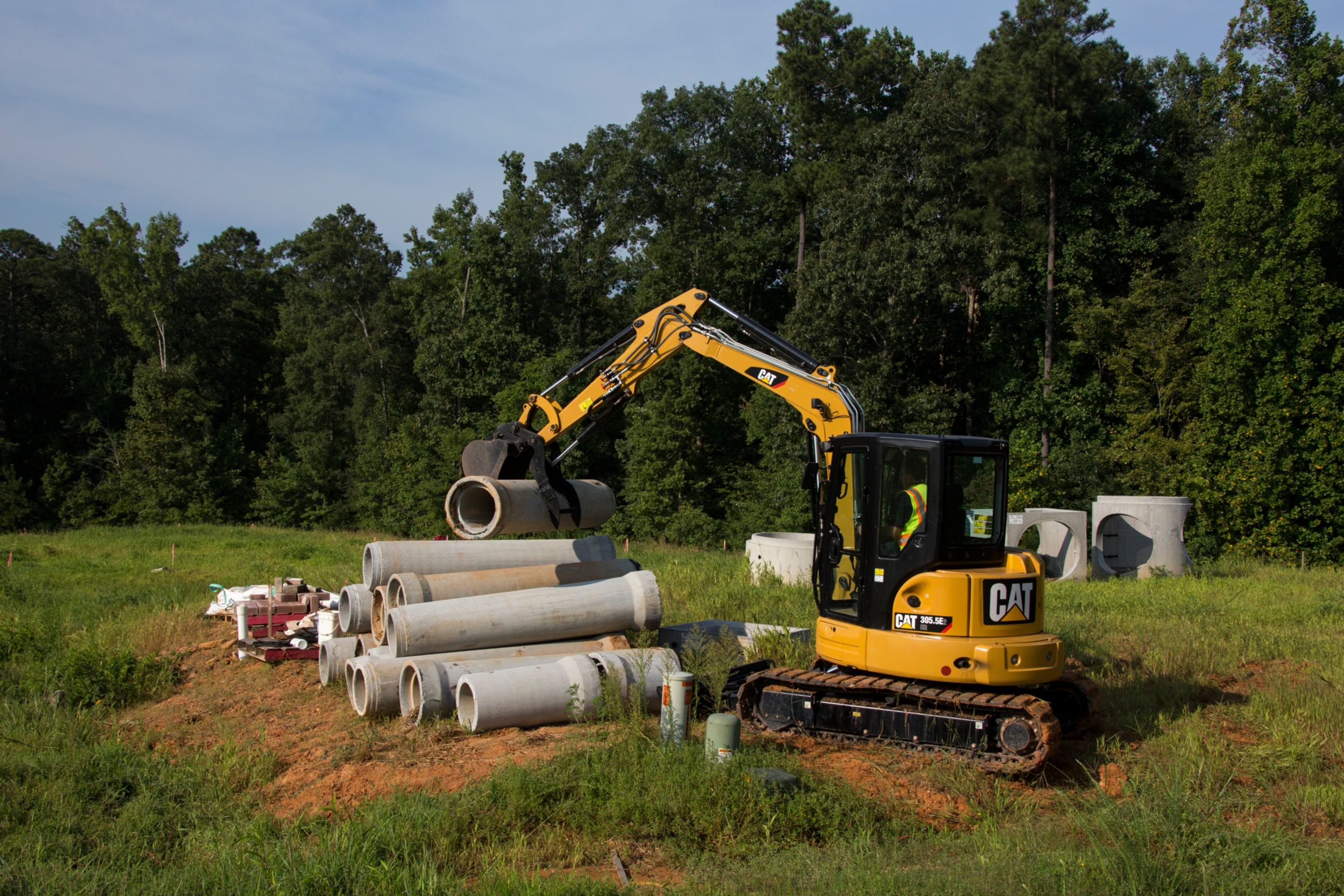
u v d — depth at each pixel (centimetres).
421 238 5528
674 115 4738
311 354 5694
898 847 613
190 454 4956
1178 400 3306
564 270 5147
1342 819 677
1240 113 2989
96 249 5253
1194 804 652
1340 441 2797
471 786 716
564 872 583
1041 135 3434
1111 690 1020
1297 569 2502
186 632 1411
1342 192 2998
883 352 3303
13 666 1222
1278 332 2881
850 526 898
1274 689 1000
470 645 984
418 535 4466
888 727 834
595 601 1032
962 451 841
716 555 2622
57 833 698
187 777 807
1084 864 548
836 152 4147
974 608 806
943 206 3616
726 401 4131
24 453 5416
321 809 711
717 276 4312
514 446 1069
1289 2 2902
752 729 903
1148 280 3400
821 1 4159
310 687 1113
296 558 2505
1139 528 2097
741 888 541
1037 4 3609
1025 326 3669
